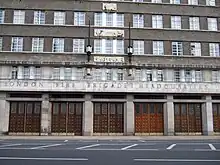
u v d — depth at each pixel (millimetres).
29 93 30750
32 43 32750
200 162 10531
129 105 31188
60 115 31047
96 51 32938
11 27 32812
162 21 34625
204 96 32281
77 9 33688
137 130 31328
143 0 34938
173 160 10992
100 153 13289
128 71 32406
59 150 14562
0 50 32188
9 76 31531
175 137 28188
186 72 33344
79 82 30797
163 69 32938
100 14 33938
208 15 35406
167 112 31484
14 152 13539
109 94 31328
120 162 10438
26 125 30766
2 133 29953
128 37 33500
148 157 11883
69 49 32750
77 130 30906
